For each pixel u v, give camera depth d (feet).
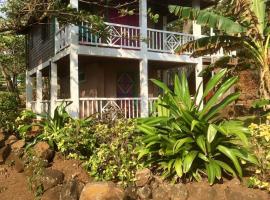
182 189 16.58
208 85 19.29
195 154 17.28
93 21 28.89
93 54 40.04
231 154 17.13
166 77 58.39
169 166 17.48
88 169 19.47
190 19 32.63
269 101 28.40
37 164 19.43
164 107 20.06
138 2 45.70
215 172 16.81
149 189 17.10
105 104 44.16
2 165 21.76
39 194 17.70
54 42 46.83
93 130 21.50
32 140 23.22
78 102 38.58
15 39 76.95
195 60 48.60
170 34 46.57
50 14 27.66
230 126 17.95
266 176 17.11
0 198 17.76
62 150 20.18
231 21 31.35
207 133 16.67
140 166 18.54
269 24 34.24
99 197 14.98
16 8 27.32
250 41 32.81
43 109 52.39
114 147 18.99
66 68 55.36
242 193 15.69
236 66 36.88
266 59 31.12
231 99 18.69
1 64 84.02
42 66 55.52
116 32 41.78
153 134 18.35
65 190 16.57
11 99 38.60
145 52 44.01
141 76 43.78
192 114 17.72
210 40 33.06
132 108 44.01
